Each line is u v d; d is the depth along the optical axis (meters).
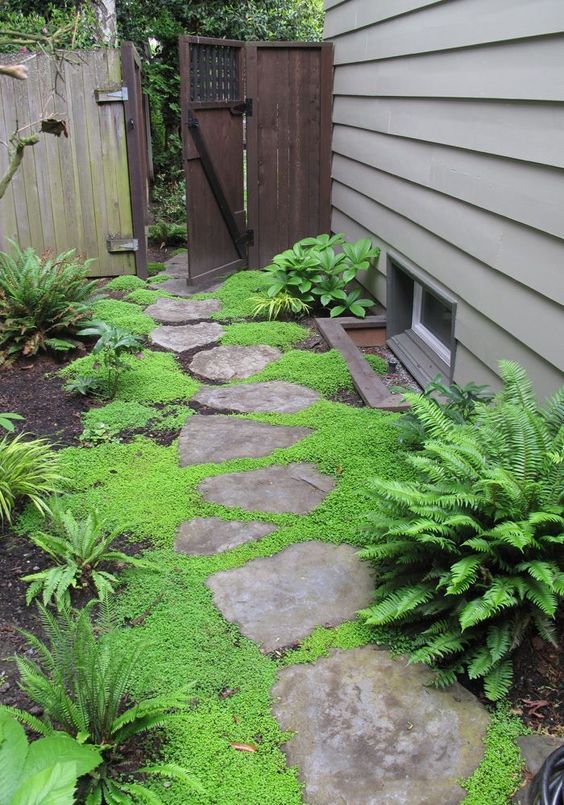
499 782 1.85
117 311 5.53
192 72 6.01
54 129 2.79
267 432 3.71
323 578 2.61
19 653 2.27
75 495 3.12
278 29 11.30
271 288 5.69
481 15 3.32
